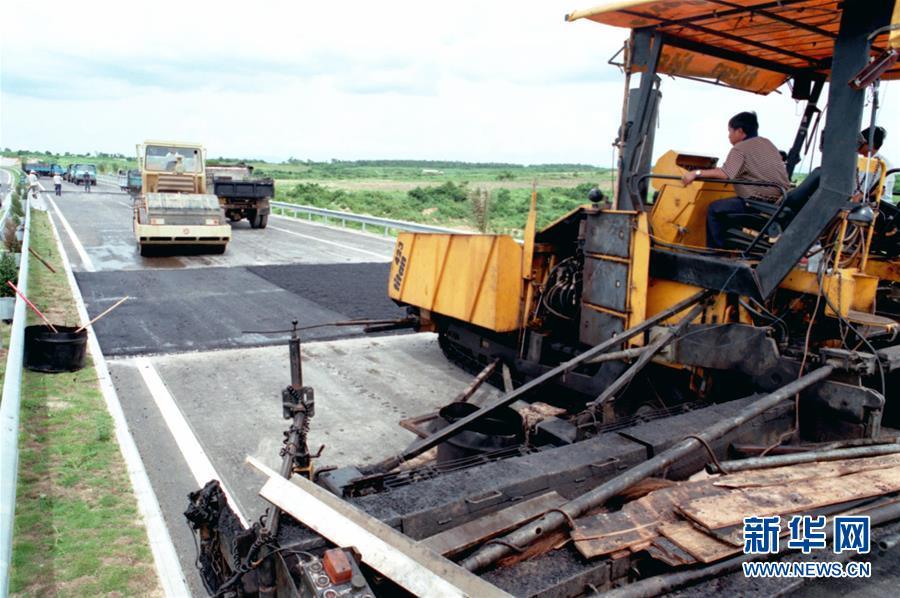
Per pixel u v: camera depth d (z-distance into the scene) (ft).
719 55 18.75
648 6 15.65
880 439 13.55
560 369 15.35
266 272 48.44
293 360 12.84
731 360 15.28
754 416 12.57
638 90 18.01
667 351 16.39
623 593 8.52
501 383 24.56
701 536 9.74
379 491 11.39
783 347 15.07
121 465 17.11
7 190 121.29
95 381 23.48
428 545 9.14
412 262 26.91
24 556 13.12
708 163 20.02
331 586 7.68
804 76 20.66
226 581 9.38
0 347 25.96
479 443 14.93
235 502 15.99
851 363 13.47
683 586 8.88
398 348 30.86
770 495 10.91
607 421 16.35
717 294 16.35
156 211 53.78
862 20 12.87
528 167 501.97
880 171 16.39
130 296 38.65
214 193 74.79
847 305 14.98
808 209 13.99
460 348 27.17
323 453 19.19
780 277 14.53
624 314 17.54
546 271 22.30
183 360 27.40
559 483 11.28
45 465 16.87
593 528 9.90
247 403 22.77
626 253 17.51
